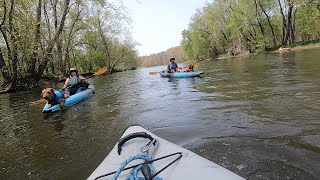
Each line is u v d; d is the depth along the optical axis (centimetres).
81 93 932
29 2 1603
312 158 325
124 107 741
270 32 3769
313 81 772
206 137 427
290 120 462
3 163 425
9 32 1531
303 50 2473
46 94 750
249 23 3500
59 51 2220
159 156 240
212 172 208
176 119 549
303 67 1147
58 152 442
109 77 2372
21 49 1636
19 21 1584
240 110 560
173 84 1148
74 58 3300
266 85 812
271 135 407
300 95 621
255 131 430
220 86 916
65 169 376
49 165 396
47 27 1884
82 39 2953
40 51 1773
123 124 561
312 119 454
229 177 200
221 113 554
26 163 414
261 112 528
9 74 1659
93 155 411
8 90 1619
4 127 662
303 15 3444
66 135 530
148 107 704
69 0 1872
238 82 959
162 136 453
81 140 488
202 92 838
